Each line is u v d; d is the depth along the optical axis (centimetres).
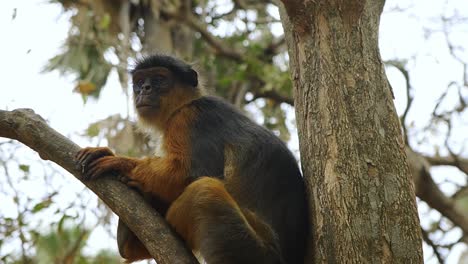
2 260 1500
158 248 1026
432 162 2202
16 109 1123
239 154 1279
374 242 955
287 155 1269
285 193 1216
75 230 1612
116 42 2212
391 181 987
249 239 1112
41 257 1568
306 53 1085
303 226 1172
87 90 1958
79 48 2186
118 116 1895
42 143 1098
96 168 1098
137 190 1191
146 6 2381
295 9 1076
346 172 991
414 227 973
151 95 1455
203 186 1129
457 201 2122
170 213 1138
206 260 1095
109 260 1630
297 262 1172
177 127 1334
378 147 1004
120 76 2059
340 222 972
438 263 1969
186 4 2447
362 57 1055
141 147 1898
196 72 1480
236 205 1134
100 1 2289
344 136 1011
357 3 1058
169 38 2347
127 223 1055
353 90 1033
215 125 1327
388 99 1043
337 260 966
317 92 1055
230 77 2342
